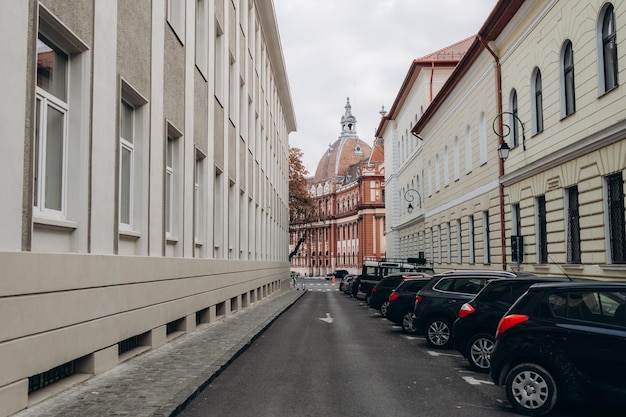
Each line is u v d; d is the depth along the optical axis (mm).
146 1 11750
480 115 27438
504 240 23984
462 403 7875
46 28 7965
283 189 49562
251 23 28266
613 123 14414
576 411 7504
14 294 6613
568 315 7285
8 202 6668
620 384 6836
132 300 10523
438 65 42875
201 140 16625
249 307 26000
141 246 11484
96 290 8898
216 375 9578
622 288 7164
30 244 7125
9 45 6684
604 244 15297
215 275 18047
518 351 7402
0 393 6305
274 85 40625
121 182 11109
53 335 7500
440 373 10195
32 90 7211
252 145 28000
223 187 19984
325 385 9023
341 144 139750
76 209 8703
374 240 105188
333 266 123562
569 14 17359
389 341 14820
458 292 13398
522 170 21328
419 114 45812
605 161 15188
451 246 34125
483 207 27016
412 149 48500
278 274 42375
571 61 17703
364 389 8734
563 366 7117
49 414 6707
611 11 15156
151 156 12016
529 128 21047
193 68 15656
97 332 8945
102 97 9445
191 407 7543
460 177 31719
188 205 15023
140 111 11773
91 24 9039
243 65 25094
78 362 8812
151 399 7469
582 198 16578
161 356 11078
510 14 21750
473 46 26031
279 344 14078
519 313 7598
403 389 8766
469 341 10469
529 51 20891
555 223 18641
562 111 18219
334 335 16156
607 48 15414
